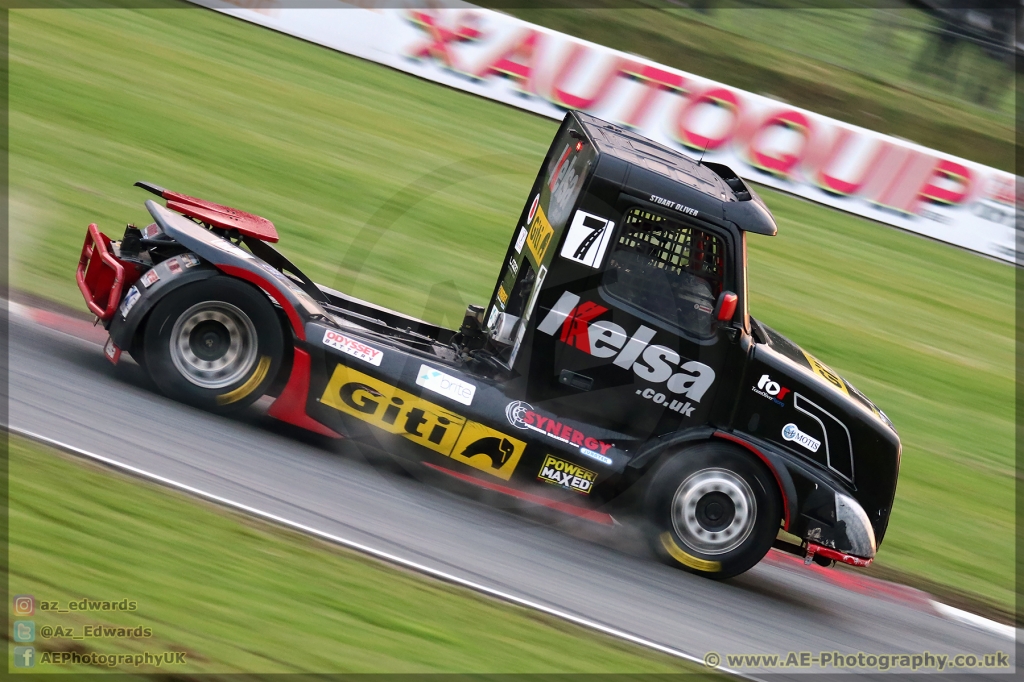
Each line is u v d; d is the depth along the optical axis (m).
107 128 39.72
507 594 17.30
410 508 19.23
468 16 53.22
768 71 64.75
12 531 14.95
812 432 20.25
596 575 19.06
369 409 19.75
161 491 16.86
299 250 33.91
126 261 19.89
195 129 42.25
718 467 19.95
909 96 67.38
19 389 18.48
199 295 19.06
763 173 52.31
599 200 19.16
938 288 48.88
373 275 34.00
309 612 15.22
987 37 71.19
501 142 49.28
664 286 19.62
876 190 53.22
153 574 14.98
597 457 19.92
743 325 19.88
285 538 16.75
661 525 20.09
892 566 24.38
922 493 29.28
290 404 19.72
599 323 19.58
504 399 19.81
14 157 34.62
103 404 18.84
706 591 19.98
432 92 53.06
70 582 14.41
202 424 19.33
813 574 23.14
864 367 38.25
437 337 24.06
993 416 37.75
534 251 20.53
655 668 16.52
